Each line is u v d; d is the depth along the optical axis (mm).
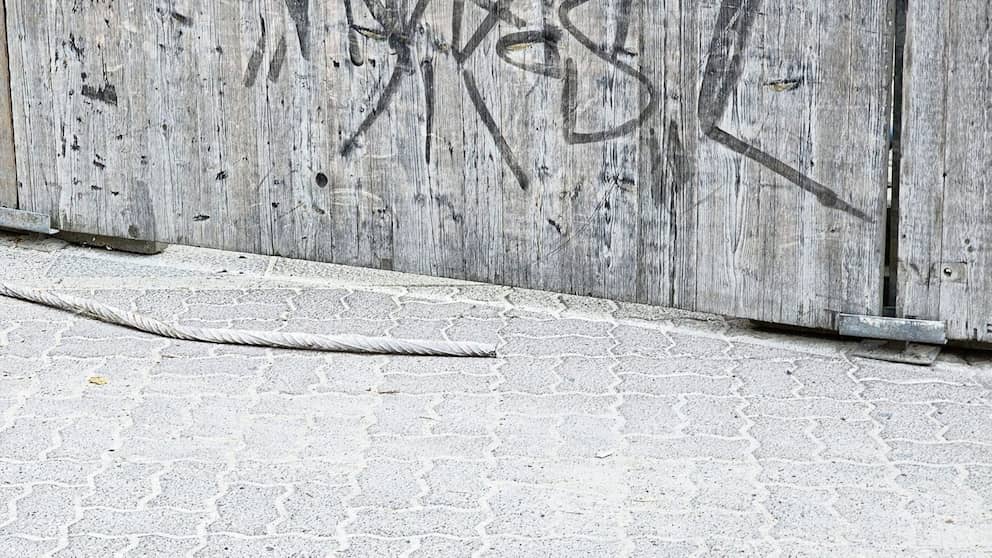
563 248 6754
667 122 6371
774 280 6340
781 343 6410
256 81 7227
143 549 4512
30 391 5828
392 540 4582
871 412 5645
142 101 7523
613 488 4965
